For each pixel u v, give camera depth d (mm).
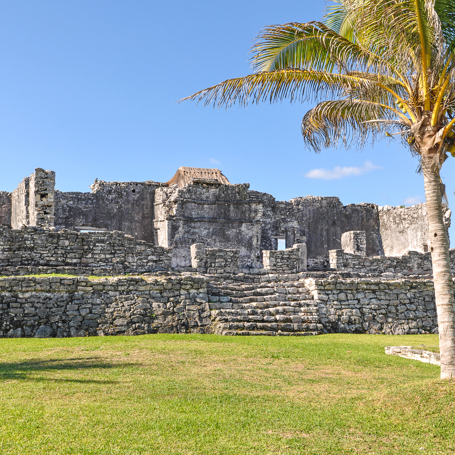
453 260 23438
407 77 9211
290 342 13758
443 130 8727
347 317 16891
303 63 10578
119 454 5680
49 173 24156
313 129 10820
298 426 6793
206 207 29000
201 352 11891
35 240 18141
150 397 7891
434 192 8773
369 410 7527
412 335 16938
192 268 19781
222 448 5973
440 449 6141
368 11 8773
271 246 32375
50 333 14156
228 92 10203
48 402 7367
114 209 29609
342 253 22797
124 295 15445
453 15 8930
